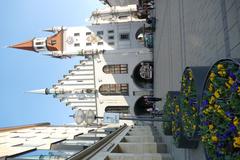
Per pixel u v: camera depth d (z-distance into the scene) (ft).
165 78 75.46
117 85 158.20
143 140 79.56
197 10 35.53
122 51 158.10
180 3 48.29
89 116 63.87
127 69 157.17
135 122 154.71
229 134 17.56
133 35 168.14
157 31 109.40
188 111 28.17
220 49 26.08
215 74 18.80
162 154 55.83
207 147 19.99
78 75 162.50
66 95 162.81
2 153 54.70
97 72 159.33
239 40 21.48
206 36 30.91
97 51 160.45
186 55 42.47
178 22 50.37
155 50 126.52
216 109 18.37
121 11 185.26
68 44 175.42
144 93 155.22
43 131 101.71
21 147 63.31
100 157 50.75
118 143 68.49
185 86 28.76
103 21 187.42
